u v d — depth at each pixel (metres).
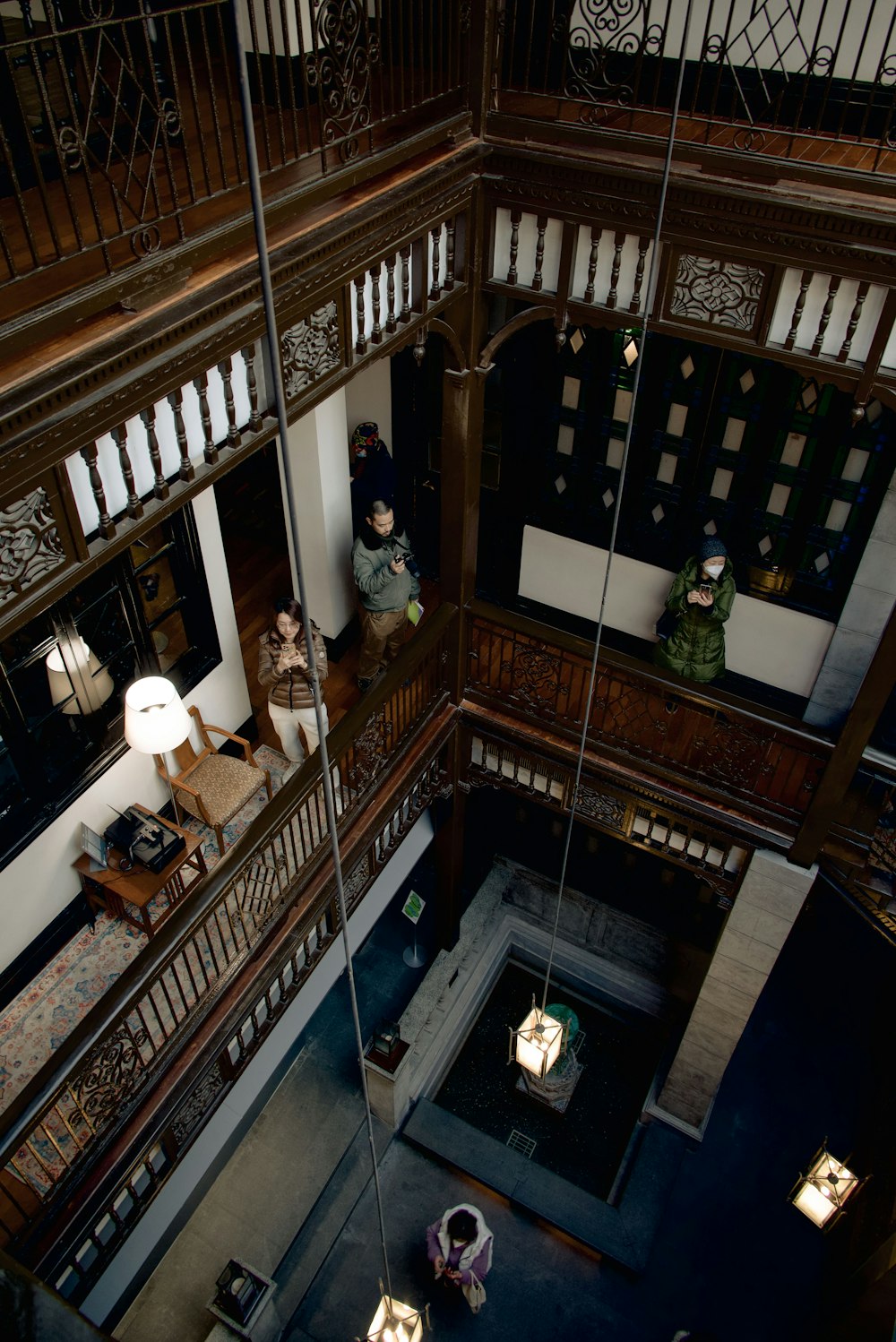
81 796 6.91
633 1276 9.83
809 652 8.39
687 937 11.55
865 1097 11.09
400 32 5.01
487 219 6.26
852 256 5.22
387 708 7.87
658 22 6.60
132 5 5.05
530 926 12.38
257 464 10.52
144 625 7.29
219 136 4.04
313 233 4.73
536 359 8.21
